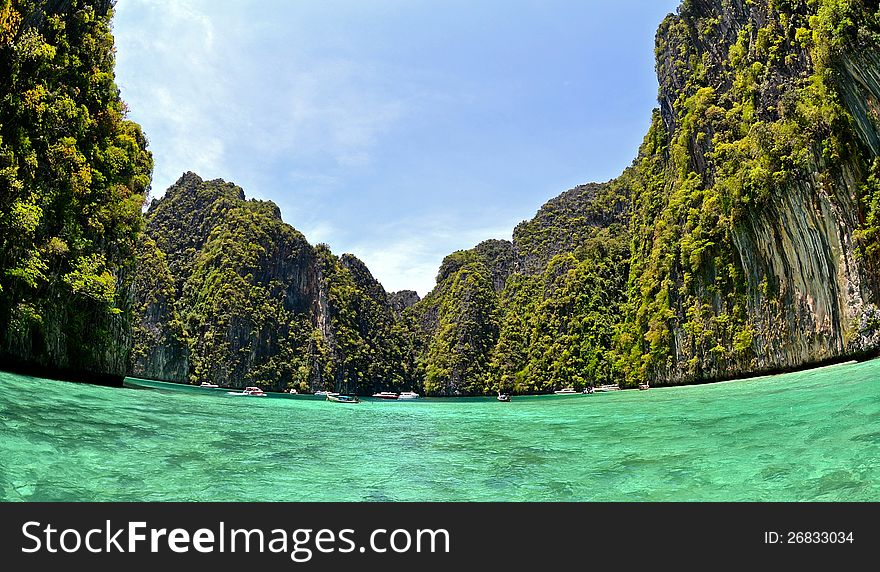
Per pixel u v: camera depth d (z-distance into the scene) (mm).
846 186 30516
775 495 8930
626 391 62188
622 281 99750
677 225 57406
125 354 34438
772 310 39281
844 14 29484
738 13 52469
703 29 60344
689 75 62250
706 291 49938
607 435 17531
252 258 120000
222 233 123875
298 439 16766
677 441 14906
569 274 105625
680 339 54125
